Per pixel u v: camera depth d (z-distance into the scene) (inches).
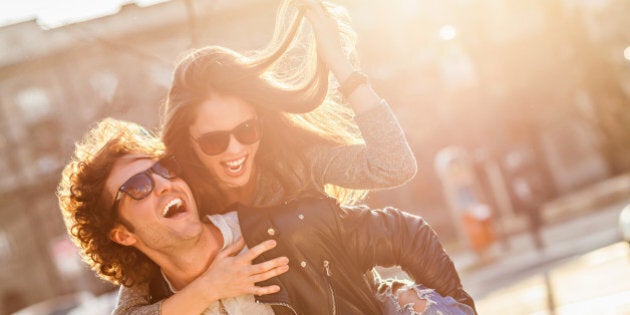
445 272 152.8
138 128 156.0
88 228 144.6
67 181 147.9
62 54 1571.1
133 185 140.5
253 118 147.4
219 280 139.6
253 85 146.9
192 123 146.9
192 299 140.2
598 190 1459.2
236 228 146.9
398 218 152.6
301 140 153.9
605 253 743.1
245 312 143.8
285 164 152.6
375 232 149.2
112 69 1425.9
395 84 1425.9
